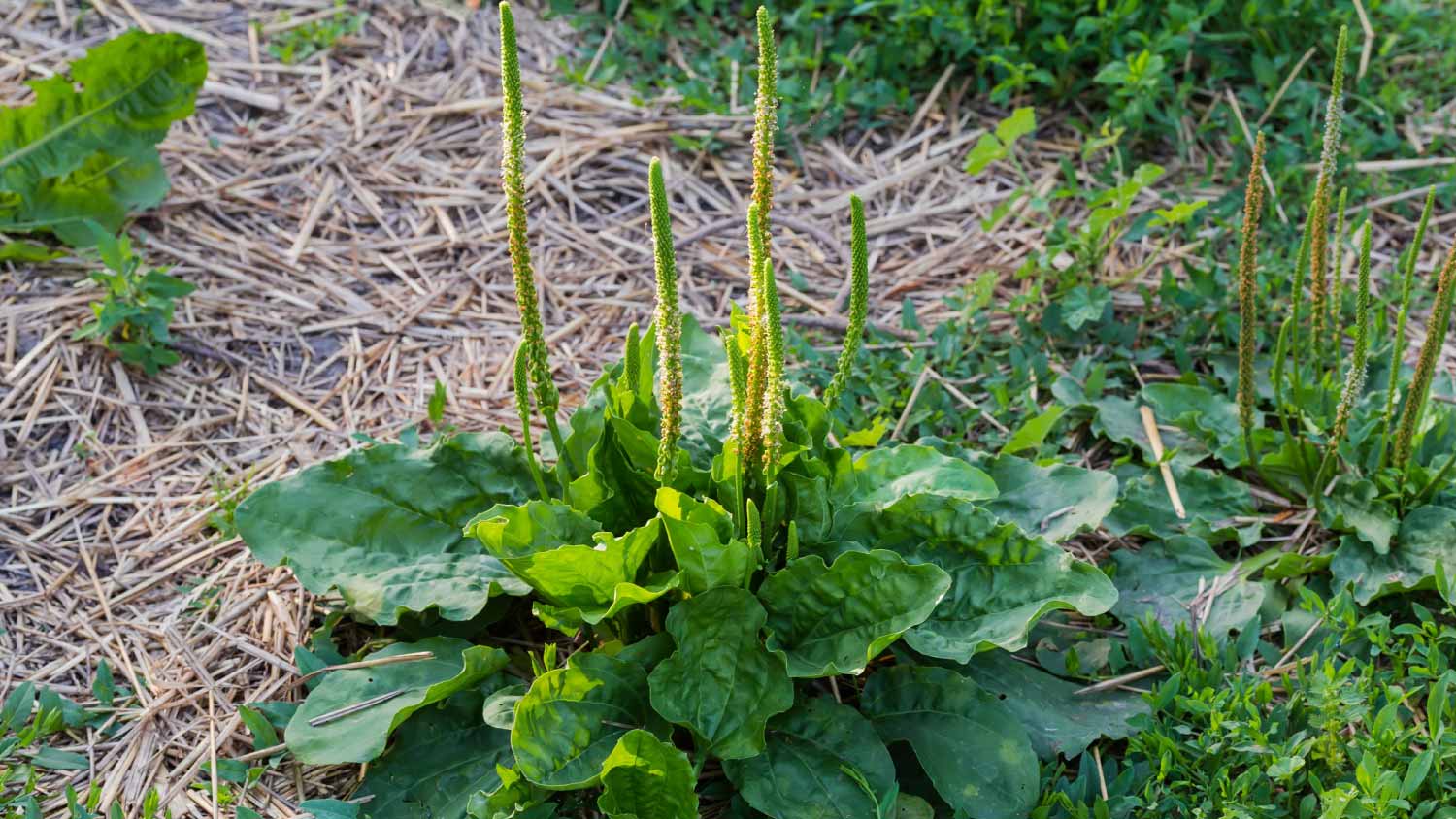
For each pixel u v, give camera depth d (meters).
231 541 1.27
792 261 1.54
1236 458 1.33
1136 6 1.63
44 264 1.46
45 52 1.63
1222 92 1.68
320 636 1.20
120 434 1.35
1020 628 1.12
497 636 1.21
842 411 1.38
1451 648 1.19
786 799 1.09
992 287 1.45
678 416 1.10
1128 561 1.28
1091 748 1.16
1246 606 1.24
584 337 1.47
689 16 1.77
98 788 1.11
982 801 1.10
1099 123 1.65
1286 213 1.57
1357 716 1.11
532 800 1.08
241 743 1.16
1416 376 1.24
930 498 1.16
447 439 1.23
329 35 1.68
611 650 1.15
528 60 1.71
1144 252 1.55
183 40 1.47
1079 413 1.40
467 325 1.47
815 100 1.66
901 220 1.58
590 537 1.12
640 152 1.63
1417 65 1.70
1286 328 1.27
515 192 1.09
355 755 1.09
